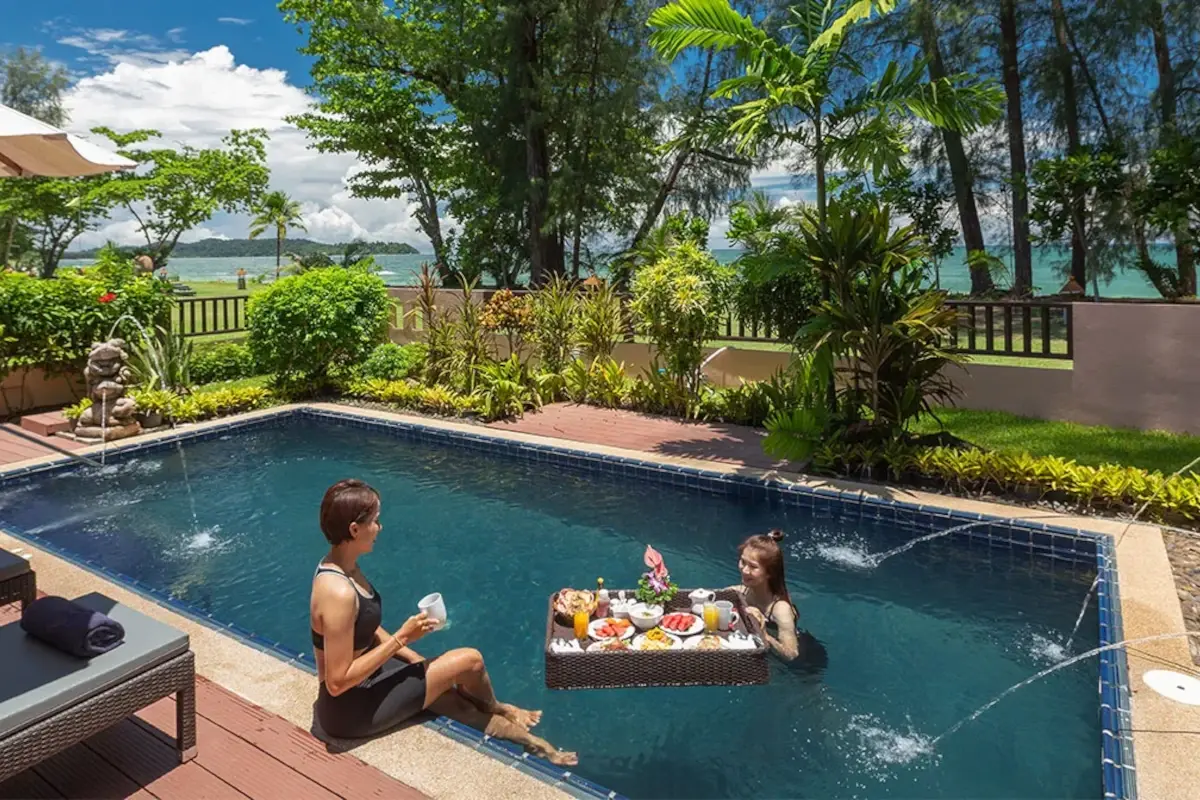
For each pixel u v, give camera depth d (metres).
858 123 7.14
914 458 6.18
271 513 6.32
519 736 3.04
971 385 8.43
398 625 4.37
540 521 6.06
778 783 2.91
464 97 17.97
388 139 22.50
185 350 10.35
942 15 16.16
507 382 9.04
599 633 3.58
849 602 4.53
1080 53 16.56
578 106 16.16
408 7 20.94
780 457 6.70
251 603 4.68
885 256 6.42
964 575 4.90
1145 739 2.80
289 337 9.97
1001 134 17.66
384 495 6.75
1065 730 3.21
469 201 20.92
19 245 21.31
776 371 8.64
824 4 7.50
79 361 9.80
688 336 8.62
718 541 5.57
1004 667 3.76
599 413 9.07
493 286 20.52
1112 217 14.68
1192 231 11.84
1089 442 7.02
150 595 4.20
